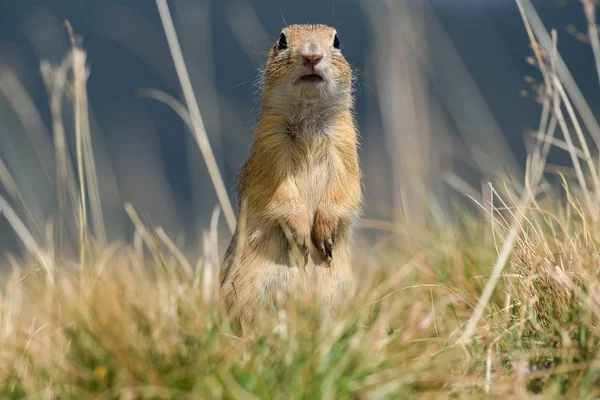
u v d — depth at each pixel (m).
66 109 25.50
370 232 17.19
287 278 11.14
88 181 12.62
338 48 12.06
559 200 12.18
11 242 22.22
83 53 12.52
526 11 13.30
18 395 8.25
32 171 17.25
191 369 7.91
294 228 11.11
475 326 9.50
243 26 20.77
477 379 8.26
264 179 11.34
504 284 10.45
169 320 8.91
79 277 11.02
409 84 19.02
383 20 20.00
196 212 21.83
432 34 21.62
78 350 8.47
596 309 8.35
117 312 8.98
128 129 38.81
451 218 14.79
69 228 14.60
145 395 7.69
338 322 8.67
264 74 12.11
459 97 20.45
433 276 11.39
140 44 32.28
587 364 7.98
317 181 11.59
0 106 19.97
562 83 13.23
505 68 43.47
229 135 23.62
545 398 7.69
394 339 8.74
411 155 18.12
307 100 11.30
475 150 17.03
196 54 22.34
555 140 11.81
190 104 13.84
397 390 7.88
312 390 7.62
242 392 7.57
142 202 24.53
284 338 8.42
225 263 11.72
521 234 10.73
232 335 8.72
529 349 8.90
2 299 10.89
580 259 9.30
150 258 13.84
